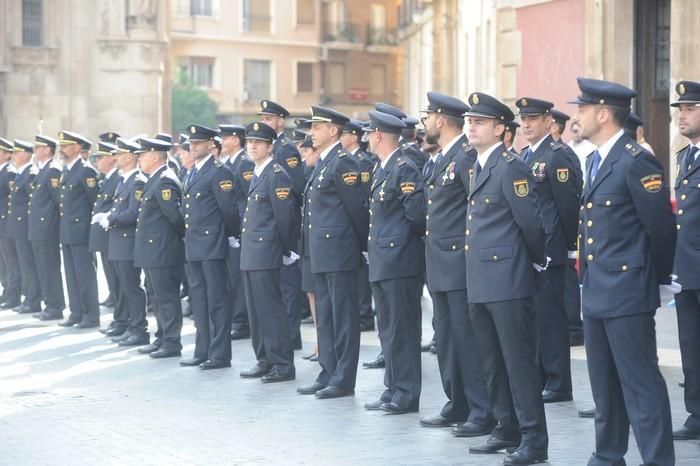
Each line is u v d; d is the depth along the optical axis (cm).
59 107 4222
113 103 4266
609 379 926
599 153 923
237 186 1598
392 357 1181
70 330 1816
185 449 1052
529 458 968
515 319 965
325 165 1270
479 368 1077
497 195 973
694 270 1057
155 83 4303
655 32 2114
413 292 1176
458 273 1066
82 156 1839
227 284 1468
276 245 1348
